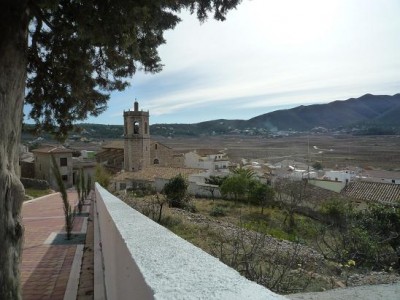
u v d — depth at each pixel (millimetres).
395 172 49812
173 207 25297
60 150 44812
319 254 11047
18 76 3848
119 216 3123
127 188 39344
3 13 3686
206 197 35500
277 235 16469
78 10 4301
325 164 77875
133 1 4336
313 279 6715
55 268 6227
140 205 17625
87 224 11398
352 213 16844
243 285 1133
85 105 6832
